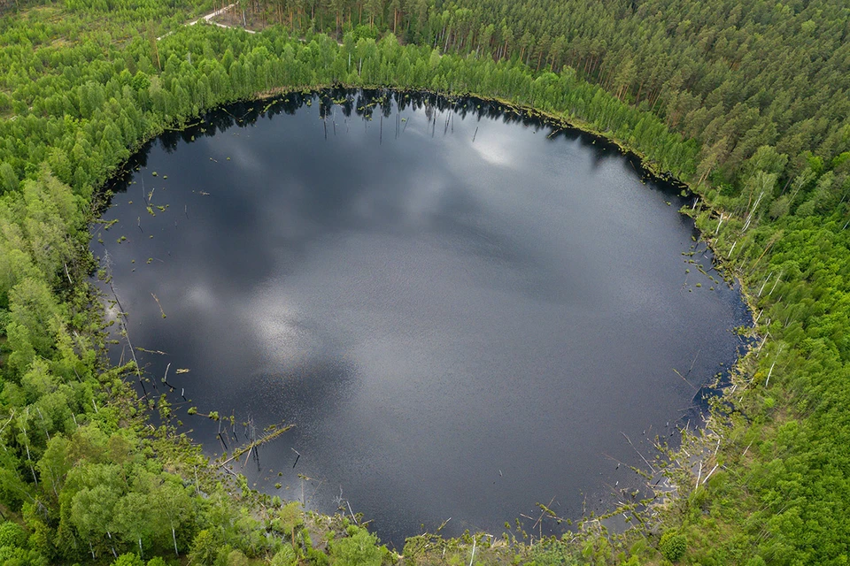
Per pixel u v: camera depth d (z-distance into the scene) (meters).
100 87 158.25
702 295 133.88
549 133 196.88
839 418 93.50
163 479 80.62
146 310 114.56
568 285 133.00
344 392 102.88
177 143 170.50
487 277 132.38
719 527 84.12
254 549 74.81
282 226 141.50
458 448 96.31
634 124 190.38
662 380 111.75
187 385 101.06
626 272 139.00
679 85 183.75
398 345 113.00
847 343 107.06
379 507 86.56
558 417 103.12
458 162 175.88
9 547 67.00
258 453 91.81
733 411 105.00
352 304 120.81
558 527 86.25
